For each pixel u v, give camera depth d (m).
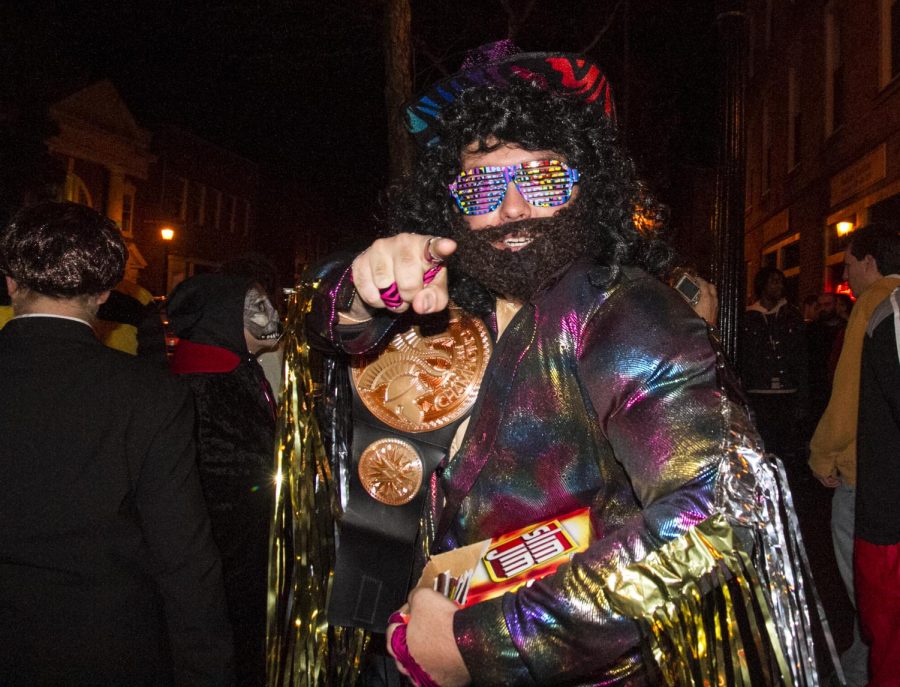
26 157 9.66
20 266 1.77
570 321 1.13
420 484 1.25
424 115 1.34
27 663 1.58
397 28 5.64
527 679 0.97
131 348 3.41
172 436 1.75
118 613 1.64
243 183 27.58
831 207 12.15
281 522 1.40
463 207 1.20
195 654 1.73
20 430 1.65
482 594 1.15
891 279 2.87
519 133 1.17
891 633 2.42
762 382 6.64
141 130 20.06
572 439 1.15
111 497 1.67
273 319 2.66
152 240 21.95
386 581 1.25
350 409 1.38
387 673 1.58
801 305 14.04
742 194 4.91
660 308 1.09
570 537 1.16
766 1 17.00
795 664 1.10
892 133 9.38
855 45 10.98
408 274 1.01
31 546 1.61
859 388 2.58
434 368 1.26
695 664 1.01
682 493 1.00
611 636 0.96
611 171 1.23
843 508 2.91
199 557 1.74
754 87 18.41
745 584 1.01
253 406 2.58
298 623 1.36
